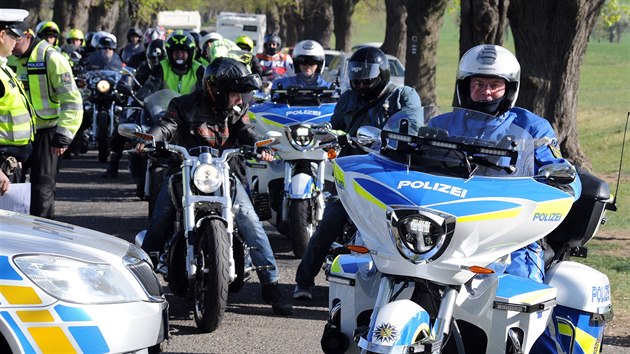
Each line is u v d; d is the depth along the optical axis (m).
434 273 6.85
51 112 13.65
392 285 7.12
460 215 6.74
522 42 24.06
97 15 65.88
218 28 86.44
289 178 14.64
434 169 7.36
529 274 7.99
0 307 7.14
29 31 13.46
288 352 10.18
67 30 55.16
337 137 11.26
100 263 7.70
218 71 11.21
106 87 28.17
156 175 15.12
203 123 11.47
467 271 6.88
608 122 46.88
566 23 23.62
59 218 18.75
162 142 10.76
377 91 11.62
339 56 42.56
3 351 7.25
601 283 8.34
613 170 29.56
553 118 24.58
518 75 8.43
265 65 32.50
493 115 8.41
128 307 7.71
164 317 8.21
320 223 12.03
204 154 10.73
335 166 7.61
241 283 11.50
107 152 28.94
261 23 86.19
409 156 7.40
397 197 6.91
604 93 73.56
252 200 14.97
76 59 31.28
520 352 7.32
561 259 8.98
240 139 11.61
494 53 8.38
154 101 14.58
